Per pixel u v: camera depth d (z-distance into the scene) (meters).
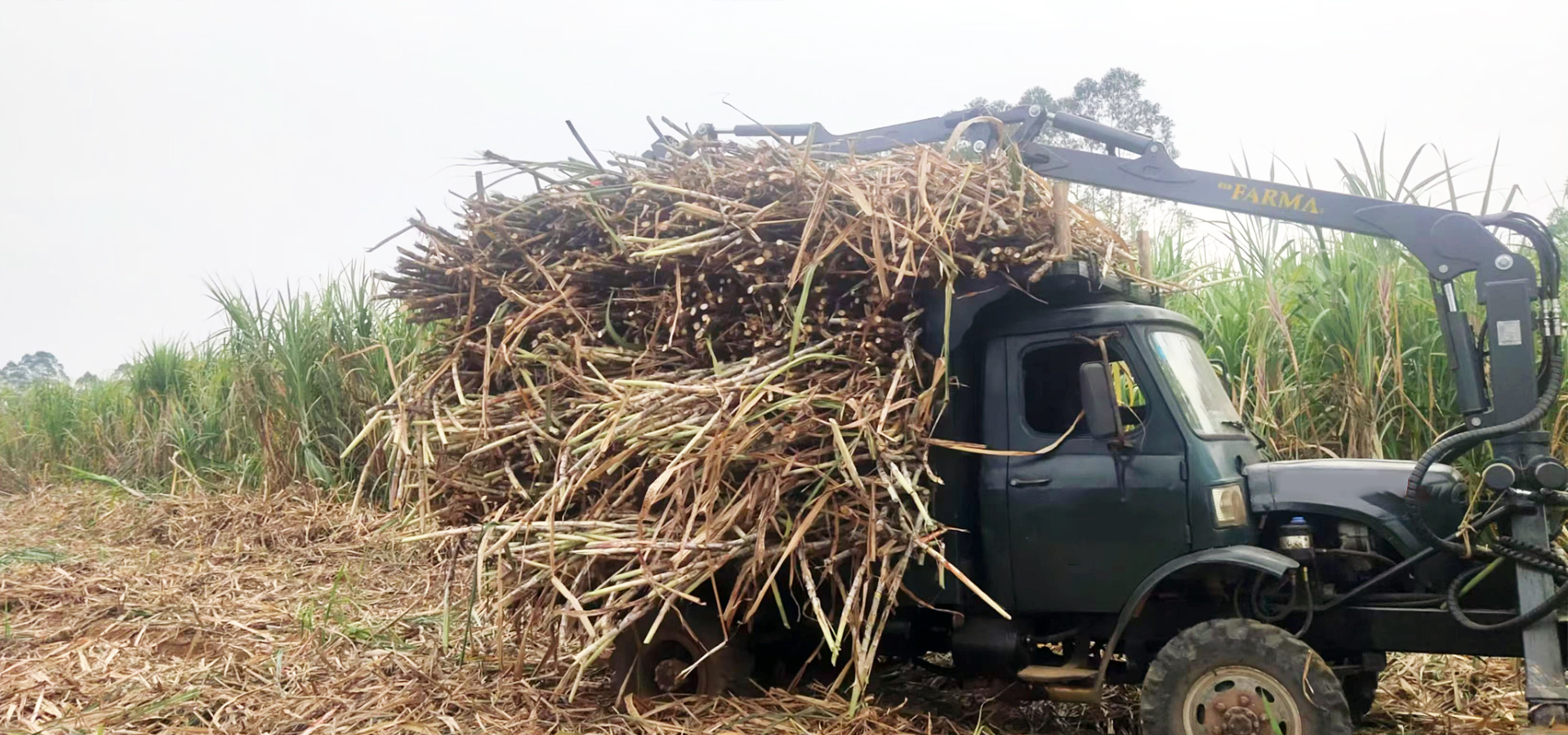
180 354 13.37
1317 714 4.09
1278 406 6.94
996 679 5.15
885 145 5.61
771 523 4.68
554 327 5.32
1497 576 4.45
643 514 4.59
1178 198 5.14
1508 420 4.36
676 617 5.18
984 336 5.12
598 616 4.87
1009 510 4.91
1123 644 4.88
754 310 5.07
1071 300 5.20
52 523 10.63
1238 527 4.61
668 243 4.91
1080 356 5.02
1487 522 4.32
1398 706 5.36
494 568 5.58
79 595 7.23
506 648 6.14
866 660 4.50
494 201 5.55
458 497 5.29
